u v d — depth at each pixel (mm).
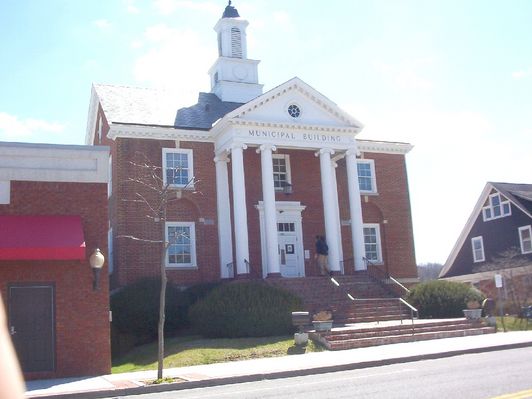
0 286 16906
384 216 35500
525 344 18812
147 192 29406
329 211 30891
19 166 17906
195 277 29859
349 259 32312
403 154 36969
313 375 15195
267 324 22859
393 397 10305
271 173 29859
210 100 35656
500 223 43969
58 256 16938
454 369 13867
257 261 31469
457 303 27359
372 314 26516
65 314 17469
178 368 18203
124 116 30984
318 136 31344
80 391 14094
